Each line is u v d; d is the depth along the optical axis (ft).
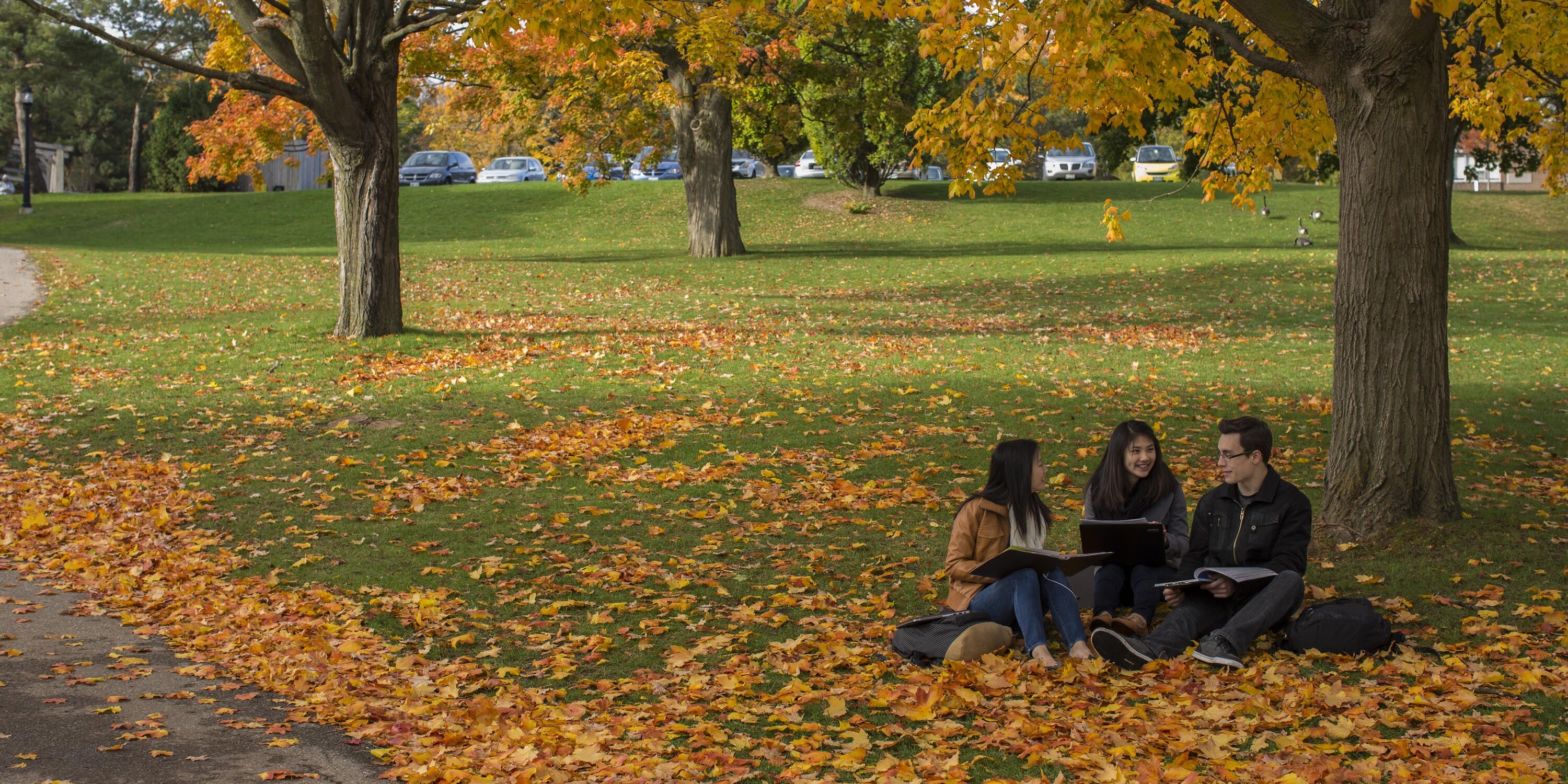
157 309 63.46
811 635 19.48
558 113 110.01
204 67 43.24
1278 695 16.35
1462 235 114.93
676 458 32.22
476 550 24.62
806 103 93.66
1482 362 48.49
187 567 23.30
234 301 67.21
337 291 71.97
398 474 30.71
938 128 31.27
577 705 16.33
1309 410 38.11
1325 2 23.81
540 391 40.50
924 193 138.21
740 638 19.35
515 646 19.30
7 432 34.99
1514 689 16.42
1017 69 30.12
